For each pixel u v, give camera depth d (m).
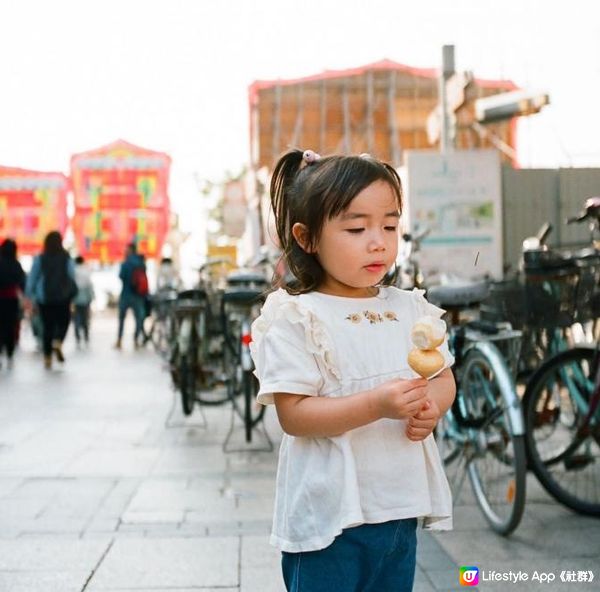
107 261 21.31
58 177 20.67
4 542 3.57
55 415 6.86
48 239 10.49
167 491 4.41
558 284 4.39
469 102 10.15
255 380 5.98
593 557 3.33
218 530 3.73
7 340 10.83
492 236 10.65
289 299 1.84
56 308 10.49
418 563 3.30
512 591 3.02
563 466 4.32
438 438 4.64
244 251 16.61
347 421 1.70
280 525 1.86
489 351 3.74
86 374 9.76
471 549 3.44
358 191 1.76
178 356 6.73
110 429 6.22
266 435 5.58
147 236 20.88
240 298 6.23
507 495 3.64
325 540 1.74
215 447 5.55
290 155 1.99
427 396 1.72
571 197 11.48
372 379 1.80
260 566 3.28
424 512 1.80
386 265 1.81
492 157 10.59
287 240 1.95
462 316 5.13
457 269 10.64
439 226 10.60
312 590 1.79
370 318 1.86
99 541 3.57
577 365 3.89
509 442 3.69
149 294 13.71
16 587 3.07
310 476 1.79
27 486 4.51
